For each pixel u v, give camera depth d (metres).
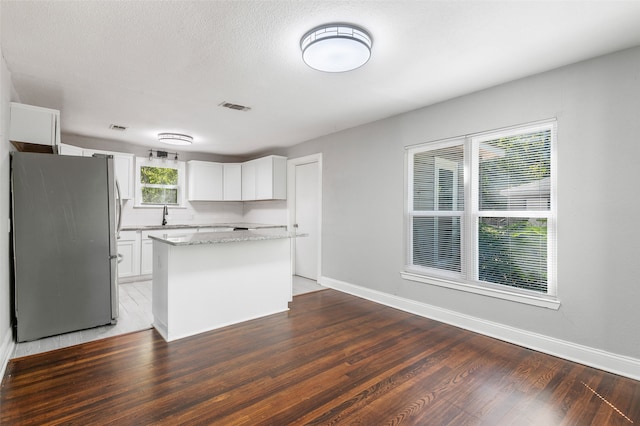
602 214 2.36
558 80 2.57
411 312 3.63
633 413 1.85
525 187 2.79
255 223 6.69
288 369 2.32
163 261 2.93
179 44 2.22
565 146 2.53
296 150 5.54
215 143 5.50
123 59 2.44
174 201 6.21
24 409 1.82
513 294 2.81
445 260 3.38
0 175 2.29
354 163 4.39
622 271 2.27
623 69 2.27
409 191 3.74
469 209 3.16
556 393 2.04
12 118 2.73
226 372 2.26
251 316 3.37
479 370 2.33
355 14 1.88
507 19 1.93
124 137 5.04
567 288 2.52
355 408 1.87
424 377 2.22
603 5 1.78
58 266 2.89
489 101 2.99
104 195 3.12
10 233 2.69
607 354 2.32
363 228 4.25
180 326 2.87
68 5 1.78
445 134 3.34
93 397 1.94
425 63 2.51
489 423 1.75
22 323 2.72
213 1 1.76
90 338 2.84
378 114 3.81
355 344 2.76
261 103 3.43
